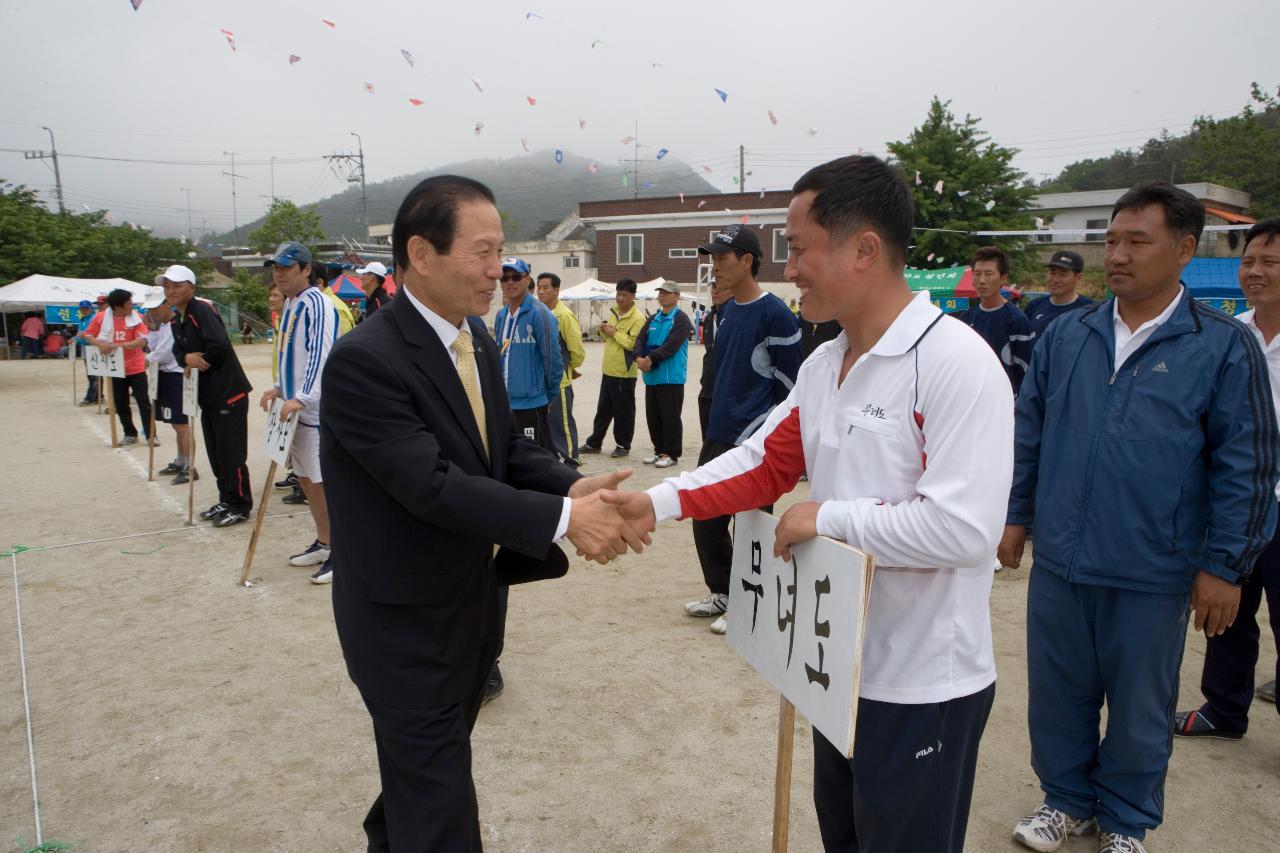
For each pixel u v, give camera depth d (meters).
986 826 2.64
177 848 2.52
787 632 1.73
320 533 5.18
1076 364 2.45
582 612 4.42
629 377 8.73
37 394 14.64
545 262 38.28
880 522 1.50
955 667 1.63
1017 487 2.62
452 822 1.88
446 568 1.88
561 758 3.01
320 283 5.94
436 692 1.87
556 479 2.15
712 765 2.96
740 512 1.97
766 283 32.69
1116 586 2.32
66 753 3.05
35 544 5.64
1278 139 31.91
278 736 3.17
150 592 4.72
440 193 1.85
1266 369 2.22
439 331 1.93
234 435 6.03
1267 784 2.86
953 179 23.89
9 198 26.23
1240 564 2.21
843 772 1.88
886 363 1.58
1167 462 2.26
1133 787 2.41
